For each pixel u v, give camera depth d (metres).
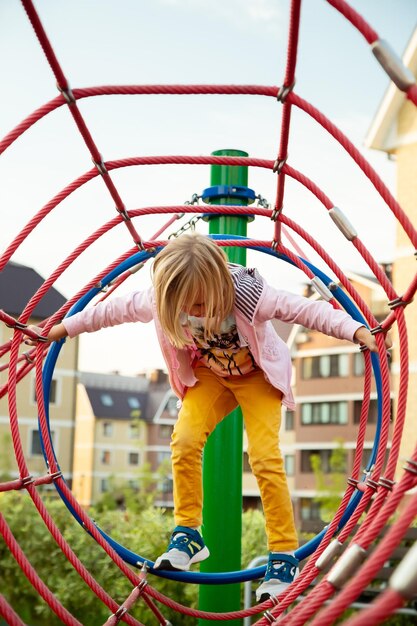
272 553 2.36
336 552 2.00
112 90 1.96
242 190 3.51
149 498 7.59
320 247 2.55
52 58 1.83
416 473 1.41
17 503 6.11
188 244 2.17
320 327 2.23
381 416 2.40
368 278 16.38
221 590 3.27
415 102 1.52
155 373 36.91
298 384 19.92
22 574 5.47
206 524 3.31
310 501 19.41
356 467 2.50
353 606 4.38
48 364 2.65
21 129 1.93
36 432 22.83
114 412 34.41
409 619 4.32
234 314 2.28
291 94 1.91
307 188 2.23
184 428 2.43
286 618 1.57
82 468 33.78
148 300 2.40
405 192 11.70
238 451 3.36
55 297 23.41
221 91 1.93
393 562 4.52
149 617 4.83
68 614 1.99
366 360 2.55
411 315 11.30
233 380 2.47
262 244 2.76
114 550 2.51
